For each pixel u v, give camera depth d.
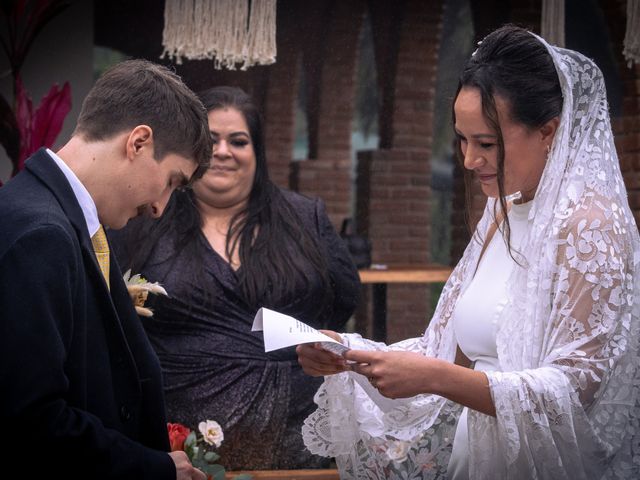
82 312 1.98
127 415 2.12
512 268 2.40
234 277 3.42
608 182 2.26
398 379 2.16
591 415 2.25
